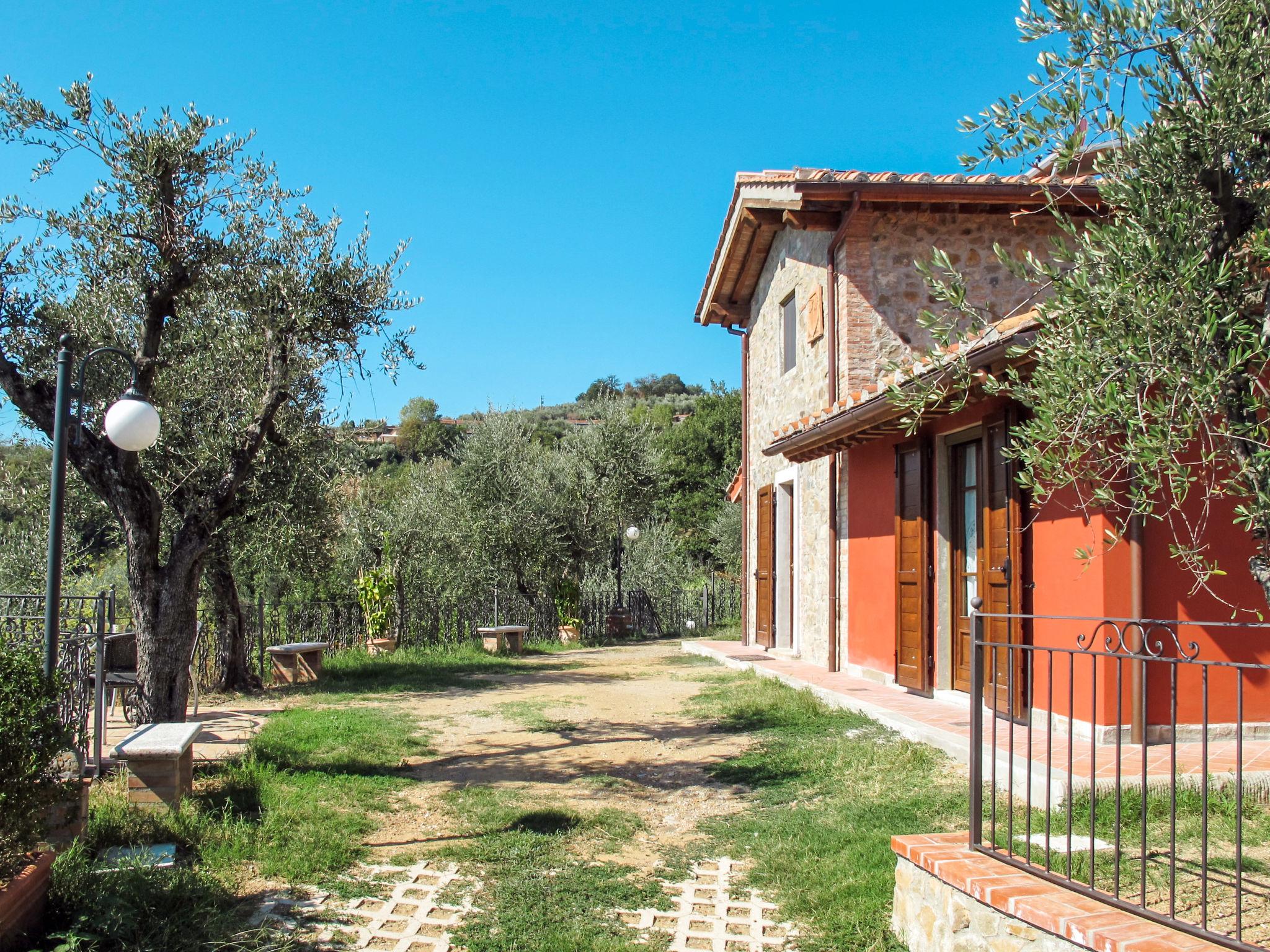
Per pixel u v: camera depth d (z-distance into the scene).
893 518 9.60
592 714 9.90
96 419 8.62
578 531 20.66
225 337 9.38
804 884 4.88
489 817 6.02
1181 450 3.08
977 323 4.25
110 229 7.27
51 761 4.08
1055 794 5.16
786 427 11.22
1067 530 6.46
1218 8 3.12
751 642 15.46
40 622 6.73
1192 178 3.22
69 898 4.05
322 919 4.35
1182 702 6.09
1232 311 3.01
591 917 4.52
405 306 8.70
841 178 10.53
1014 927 3.50
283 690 11.97
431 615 17.67
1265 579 3.09
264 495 11.29
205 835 5.26
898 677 9.30
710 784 6.94
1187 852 4.44
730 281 15.61
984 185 10.22
